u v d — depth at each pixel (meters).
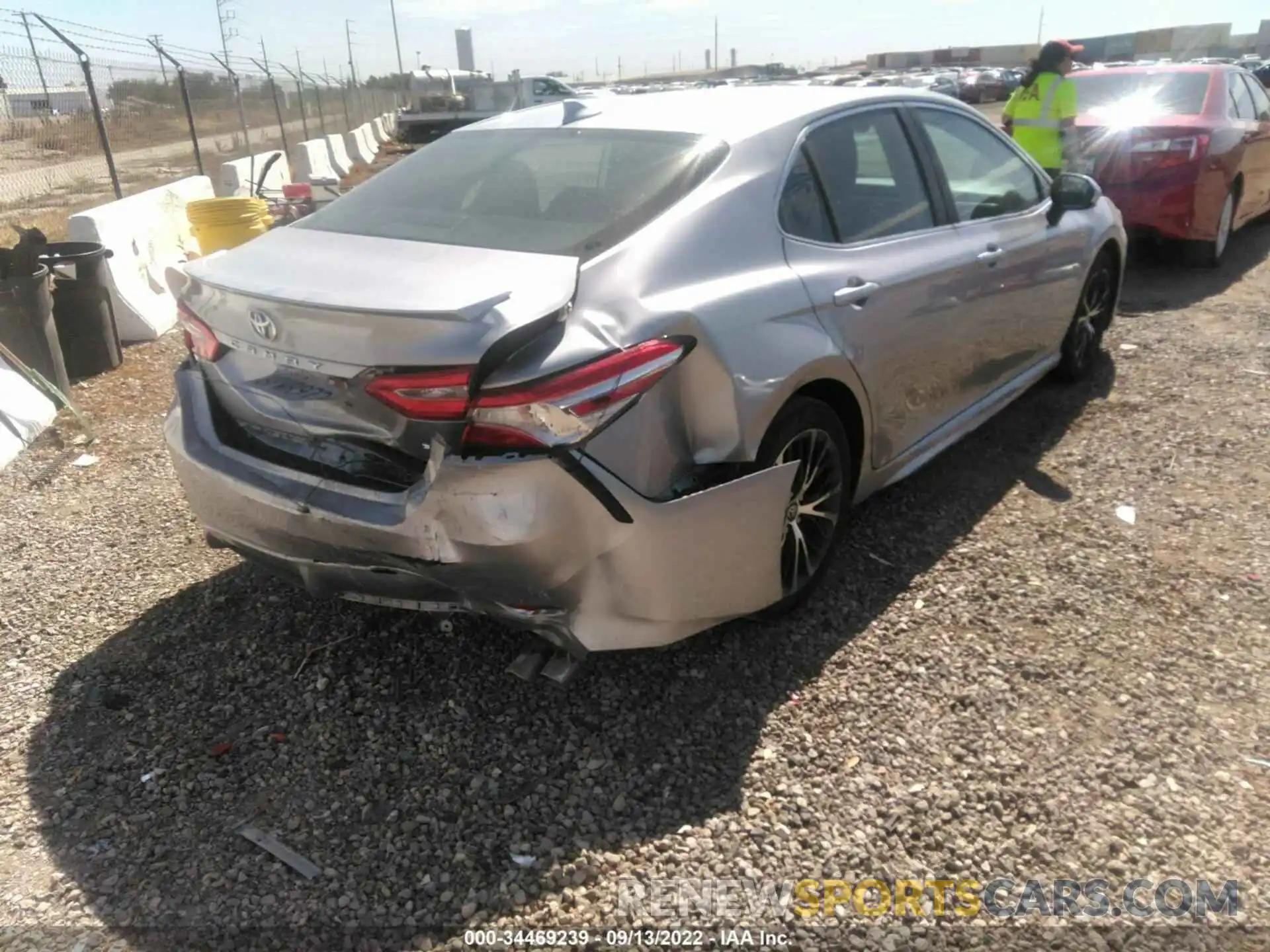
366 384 2.54
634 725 2.95
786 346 3.03
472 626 3.43
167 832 2.60
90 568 3.96
